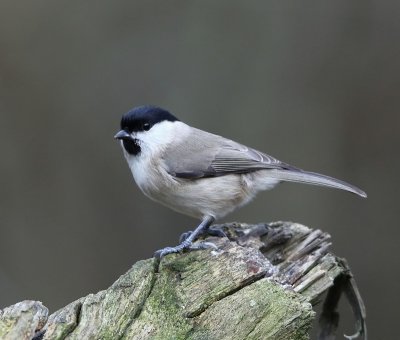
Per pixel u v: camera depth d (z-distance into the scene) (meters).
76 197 12.89
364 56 13.25
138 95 13.28
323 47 13.34
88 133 13.16
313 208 12.45
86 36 13.55
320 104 13.23
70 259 12.50
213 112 13.14
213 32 13.45
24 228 12.64
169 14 13.56
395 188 12.80
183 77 13.32
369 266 12.33
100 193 12.91
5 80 13.31
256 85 13.28
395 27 13.17
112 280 12.45
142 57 13.42
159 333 4.92
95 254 12.59
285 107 13.21
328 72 13.30
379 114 13.15
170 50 13.43
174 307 5.09
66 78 13.37
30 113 13.21
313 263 6.31
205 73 13.32
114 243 12.66
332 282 6.14
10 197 12.82
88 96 13.31
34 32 13.52
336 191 12.55
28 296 12.09
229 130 13.06
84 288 12.37
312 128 13.12
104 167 13.03
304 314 4.94
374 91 13.19
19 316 4.96
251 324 4.93
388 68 13.17
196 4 13.55
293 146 13.05
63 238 12.62
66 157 13.08
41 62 13.41
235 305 5.04
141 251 12.62
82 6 13.62
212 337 4.88
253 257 5.55
